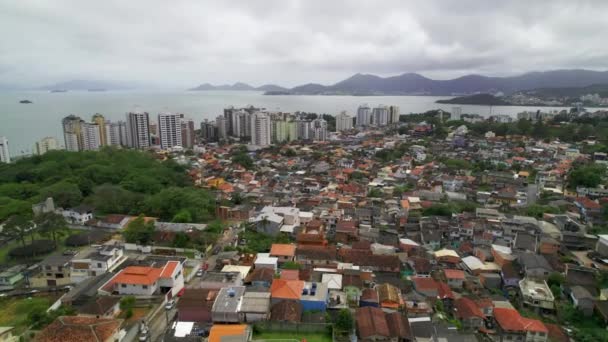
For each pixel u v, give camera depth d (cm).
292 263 7462
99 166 13588
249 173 16888
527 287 7094
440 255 8356
